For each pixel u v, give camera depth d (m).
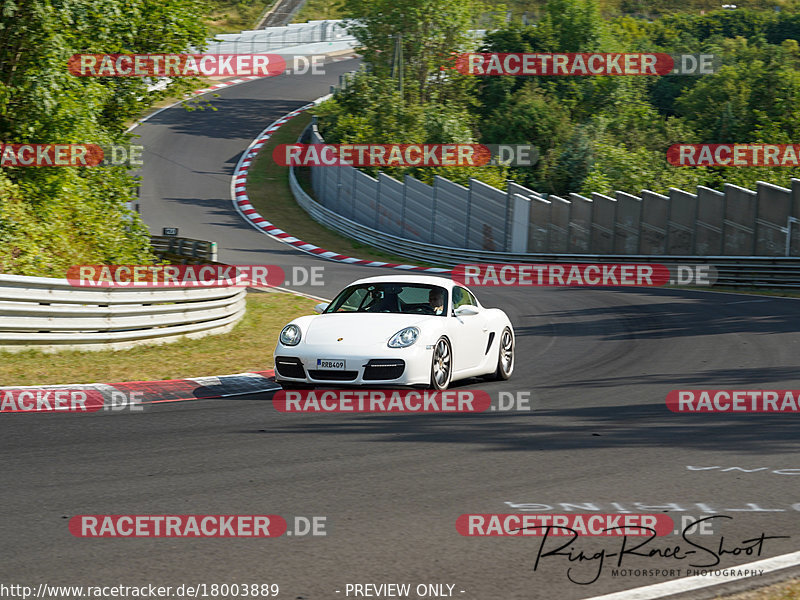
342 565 13.73
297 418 26.62
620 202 110.44
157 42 78.38
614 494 18.19
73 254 59.19
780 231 89.81
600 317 63.31
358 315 32.12
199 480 18.98
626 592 12.52
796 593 12.53
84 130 60.97
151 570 13.42
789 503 17.66
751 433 24.95
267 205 159.38
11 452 21.41
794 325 55.91
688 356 43.66
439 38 198.75
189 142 193.75
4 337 36.31
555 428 25.47
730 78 198.12
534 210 121.81
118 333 41.56
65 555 14.06
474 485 18.83
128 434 23.91
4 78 57.00
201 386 32.75
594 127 165.12
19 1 54.09
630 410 28.75
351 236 142.38
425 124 163.25
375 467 20.38
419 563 13.87
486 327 34.78
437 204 136.00
